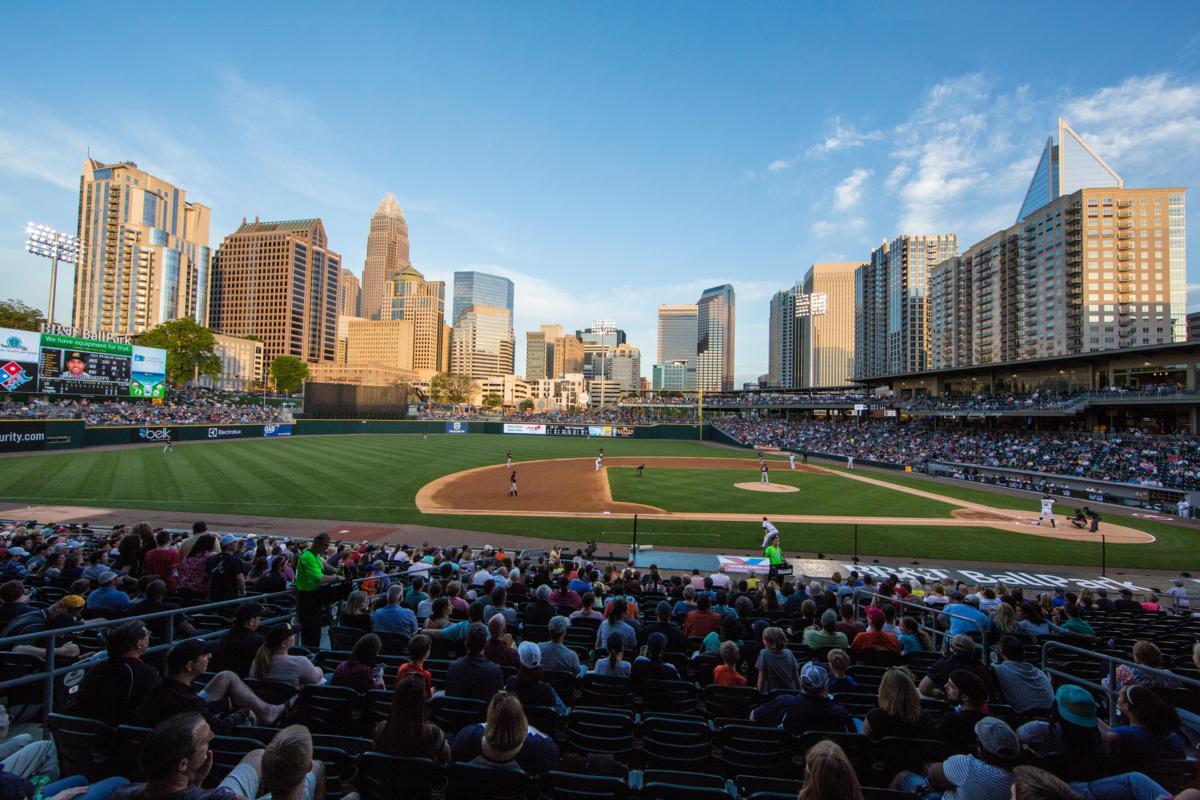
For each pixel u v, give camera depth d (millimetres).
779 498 36938
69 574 11422
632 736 5891
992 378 73250
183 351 96312
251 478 37406
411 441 75000
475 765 4219
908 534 27609
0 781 3689
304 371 134250
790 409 104812
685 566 21344
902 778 4840
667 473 49406
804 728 5504
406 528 26469
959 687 5199
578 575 15172
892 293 183000
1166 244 107500
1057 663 9188
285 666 6035
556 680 7141
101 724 4621
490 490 38031
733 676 7176
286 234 197500
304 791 3990
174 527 24438
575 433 99938
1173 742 4742
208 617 9891
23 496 29922
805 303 129875
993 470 50219
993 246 129750
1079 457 48719
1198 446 45312
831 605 11516
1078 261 110188
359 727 5699
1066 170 166000
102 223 159375
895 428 77312
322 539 9703
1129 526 31312
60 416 57062
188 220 190875
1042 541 26859
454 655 8562
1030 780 2969
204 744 3219
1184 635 11742
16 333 55094
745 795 4926
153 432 58781
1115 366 58438
